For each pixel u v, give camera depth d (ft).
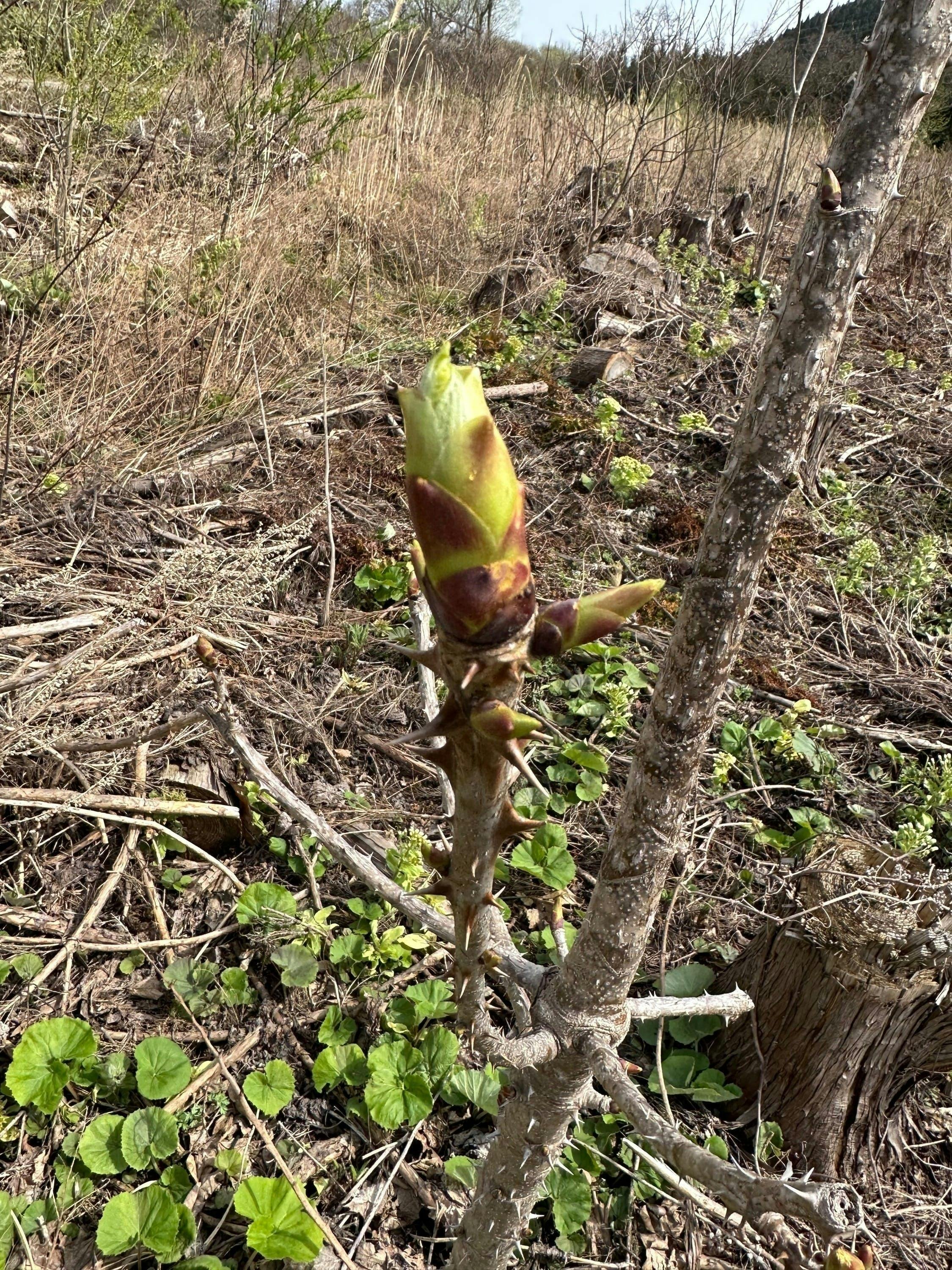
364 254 20.70
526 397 18.47
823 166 2.13
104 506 12.57
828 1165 7.69
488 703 2.06
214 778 9.50
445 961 8.80
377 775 10.47
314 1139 7.47
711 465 17.49
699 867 9.82
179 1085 7.32
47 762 9.10
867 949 7.02
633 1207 7.29
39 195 18.57
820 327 2.17
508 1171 4.55
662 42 27.84
